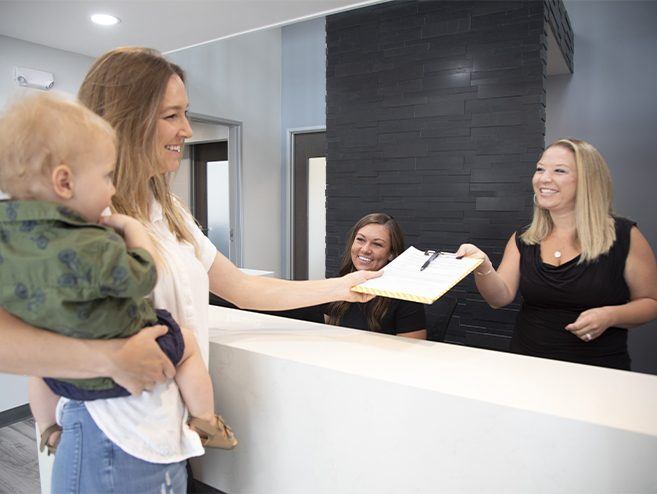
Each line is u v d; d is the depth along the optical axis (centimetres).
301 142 489
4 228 65
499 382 82
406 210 288
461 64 267
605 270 143
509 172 258
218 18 235
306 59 472
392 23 287
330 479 93
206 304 97
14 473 225
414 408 81
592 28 342
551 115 358
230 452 108
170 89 90
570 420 69
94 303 67
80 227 66
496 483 76
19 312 64
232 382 104
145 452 78
